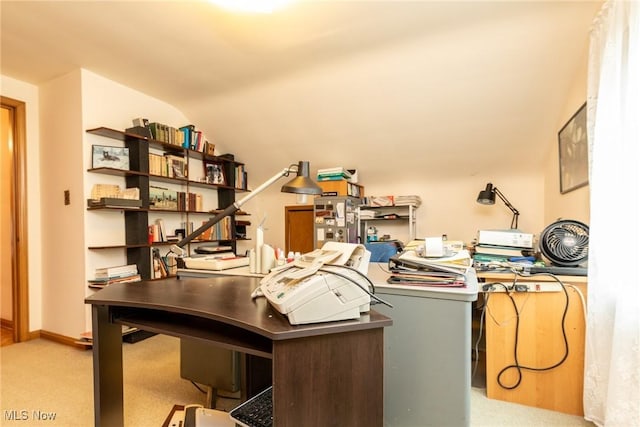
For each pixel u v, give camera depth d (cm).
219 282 169
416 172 391
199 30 225
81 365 240
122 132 284
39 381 215
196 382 191
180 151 356
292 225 468
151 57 261
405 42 239
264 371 193
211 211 388
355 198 390
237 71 284
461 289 138
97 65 274
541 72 249
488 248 239
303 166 185
